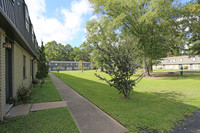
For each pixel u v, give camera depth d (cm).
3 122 312
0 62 329
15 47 510
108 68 546
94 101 507
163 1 1188
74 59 7275
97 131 267
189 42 1639
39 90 773
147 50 1467
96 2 1481
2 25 310
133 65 538
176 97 566
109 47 571
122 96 599
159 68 4591
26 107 432
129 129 276
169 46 1695
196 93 644
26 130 273
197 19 1303
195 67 3581
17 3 455
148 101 505
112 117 346
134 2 1310
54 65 5906
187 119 331
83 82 1197
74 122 311
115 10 1486
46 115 357
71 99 552
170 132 265
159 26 1412
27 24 748
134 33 1525
